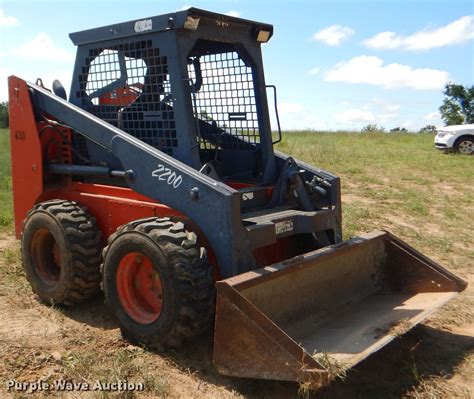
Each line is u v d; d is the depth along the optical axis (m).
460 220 8.80
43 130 5.52
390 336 3.95
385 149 17.12
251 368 3.52
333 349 3.76
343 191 10.46
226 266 4.07
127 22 4.87
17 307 5.18
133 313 4.38
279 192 5.09
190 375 3.94
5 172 13.57
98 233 5.00
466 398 3.75
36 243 5.27
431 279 4.82
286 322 4.14
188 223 4.27
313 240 5.09
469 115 38.88
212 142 5.42
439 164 13.96
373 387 3.87
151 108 4.88
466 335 4.77
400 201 9.87
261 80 5.14
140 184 4.56
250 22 5.00
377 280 5.01
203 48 5.40
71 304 5.10
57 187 5.56
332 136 22.03
